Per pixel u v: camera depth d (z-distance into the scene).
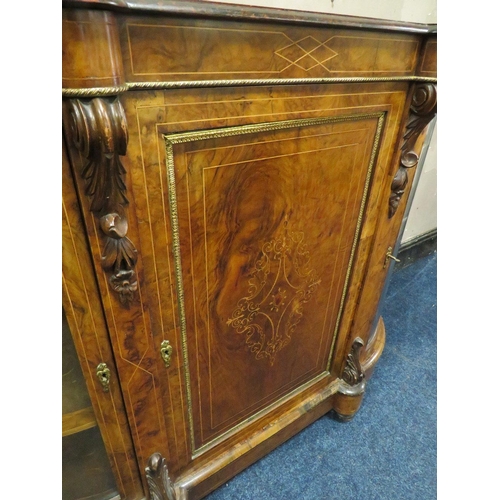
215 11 0.42
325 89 0.60
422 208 1.92
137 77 0.42
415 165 0.82
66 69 0.36
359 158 0.74
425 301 1.77
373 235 0.88
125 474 0.71
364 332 1.08
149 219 0.51
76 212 0.44
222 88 0.49
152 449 0.72
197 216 0.56
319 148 0.66
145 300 0.56
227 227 0.61
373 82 0.65
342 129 0.67
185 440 0.79
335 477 1.03
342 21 0.54
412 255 2.05
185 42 0.43
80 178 0.42
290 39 0.51
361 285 0.95
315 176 0.68
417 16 1.27
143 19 0.40
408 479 1.03
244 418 0.91
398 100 0.72
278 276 0.75
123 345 0.56
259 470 1.04
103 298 0.51
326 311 0.93
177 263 0.57
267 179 0.61
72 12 0.34
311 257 0.79
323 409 1.11
